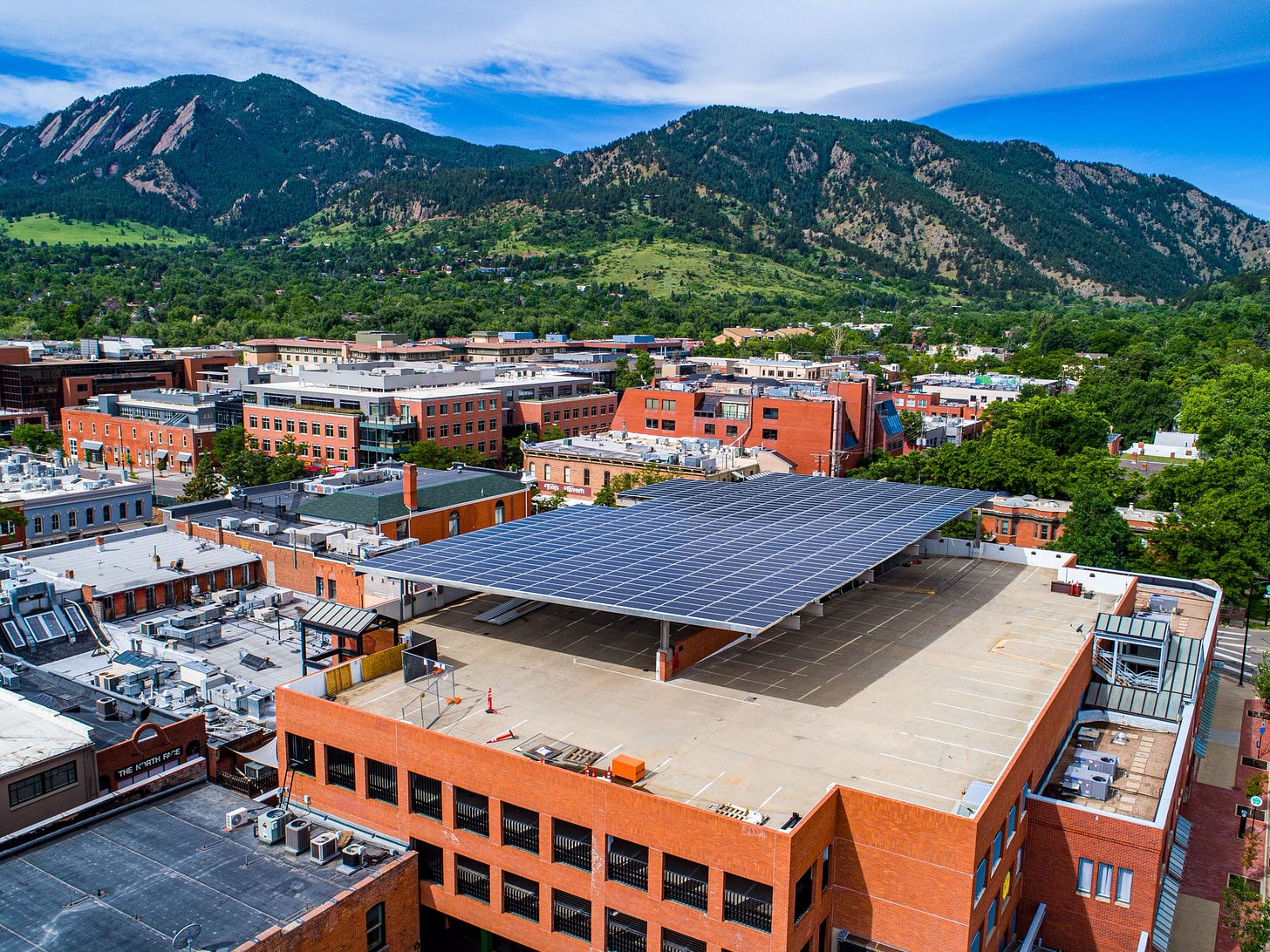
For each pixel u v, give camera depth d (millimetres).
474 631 59281
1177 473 136250
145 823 45469
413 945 43938
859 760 43250
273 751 55906
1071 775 47969
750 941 36375
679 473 129875
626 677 52375
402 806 45188
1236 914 50438
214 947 36500
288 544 81938
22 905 38781
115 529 113688
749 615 46594
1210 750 79125
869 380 166000
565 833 41031
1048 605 67688
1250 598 105250
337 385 185000
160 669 64250
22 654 67375
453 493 95250
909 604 67062
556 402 190750
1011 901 44469
